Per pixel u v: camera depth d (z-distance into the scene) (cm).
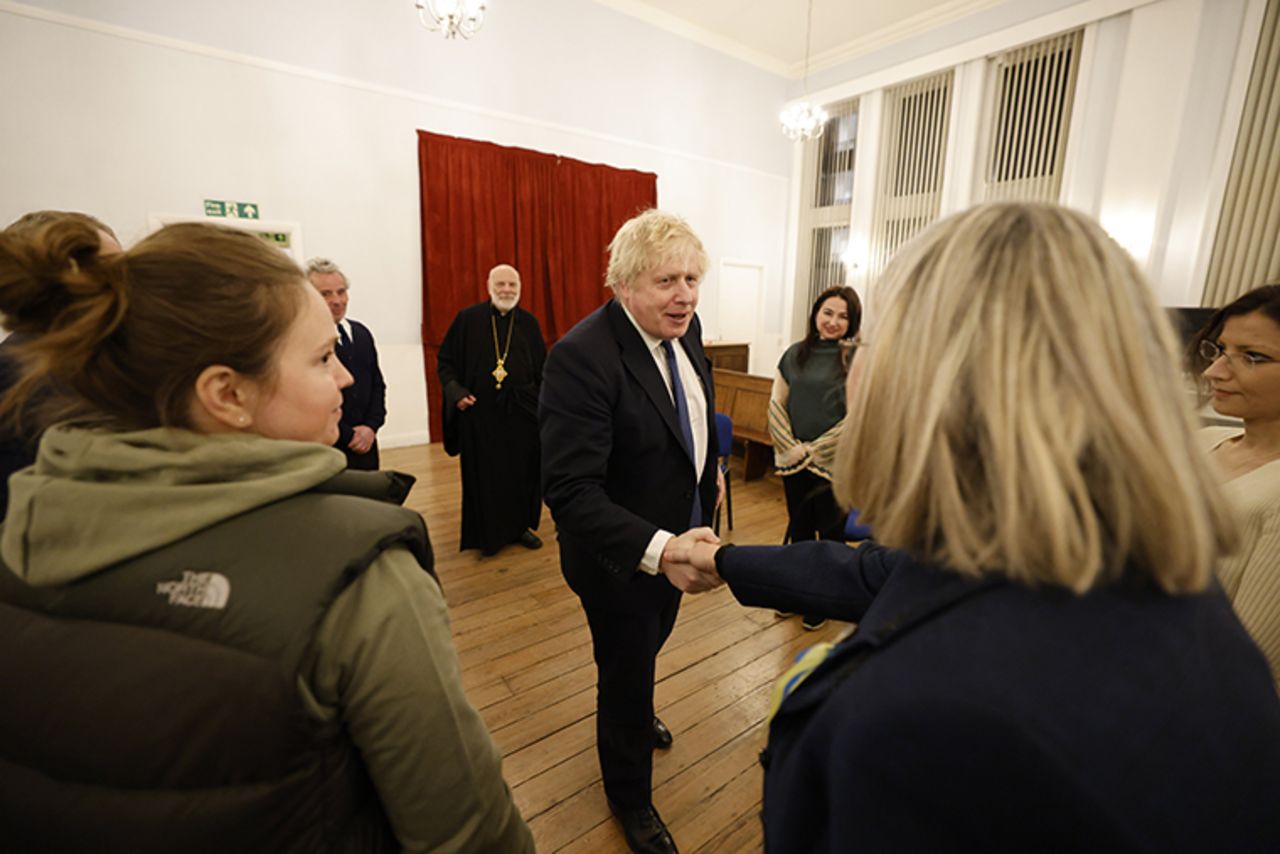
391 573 44
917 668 32
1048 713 28
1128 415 30
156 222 370
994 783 29
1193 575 30
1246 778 30
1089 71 476
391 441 482
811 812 37
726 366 686
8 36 319
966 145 557
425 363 488
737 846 135
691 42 604
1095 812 28
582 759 158
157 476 40
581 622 226
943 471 33
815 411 220
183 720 35
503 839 51
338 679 40
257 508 41
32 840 38
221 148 384
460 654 205
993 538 32
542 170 517
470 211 483
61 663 36
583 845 133
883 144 632
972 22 542
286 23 394
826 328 218
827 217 709
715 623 228
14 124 327
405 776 44
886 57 611
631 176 578
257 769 36
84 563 38
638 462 108
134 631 37
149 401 42
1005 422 31
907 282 38
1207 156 429
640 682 119
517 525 284
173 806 36
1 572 40
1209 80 423
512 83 495
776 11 569
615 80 557
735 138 666
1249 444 100
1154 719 29
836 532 215
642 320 104
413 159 456
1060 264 33
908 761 30
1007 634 31
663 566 91
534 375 284
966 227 37
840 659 38
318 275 224
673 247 97
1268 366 92
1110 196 473
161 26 356
